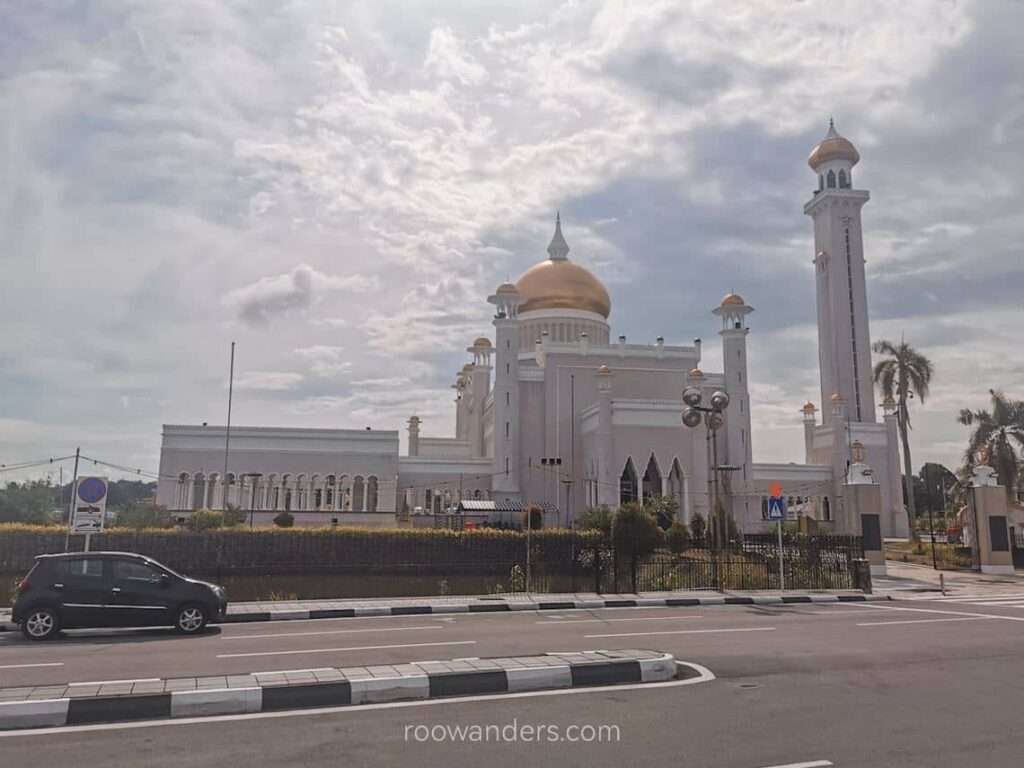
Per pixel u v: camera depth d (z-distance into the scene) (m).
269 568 24.58
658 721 8.04
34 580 14.65
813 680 10.09
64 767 6.55
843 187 72.62
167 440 51.25
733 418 57.28
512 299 58.59
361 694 8.82
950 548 42.97
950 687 9.73
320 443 53.38
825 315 71.12
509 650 12.29
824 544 26.45
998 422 47.22
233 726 7.80
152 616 14.80
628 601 20.41
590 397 59.97
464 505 48.59
